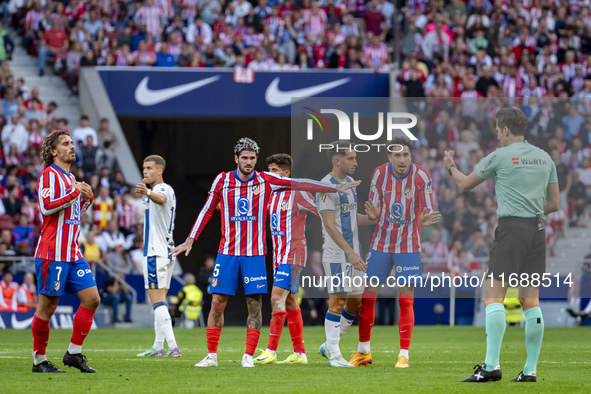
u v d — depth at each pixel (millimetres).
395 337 40375
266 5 68875
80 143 56469
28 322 48344
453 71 65812
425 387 17891
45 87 63562
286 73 58312
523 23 71688
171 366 23078
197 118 61094
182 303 51594
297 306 24719
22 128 58000
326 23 69375
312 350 31312
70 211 20906
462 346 34281
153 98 57969
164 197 26484
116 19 66938
